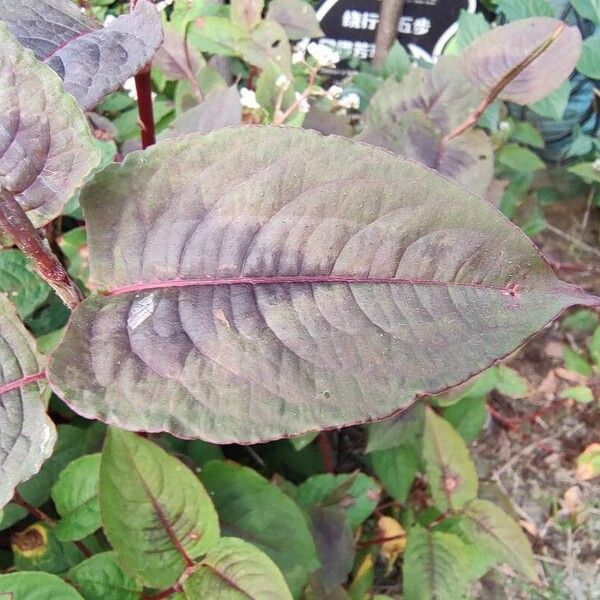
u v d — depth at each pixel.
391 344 0.13
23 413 0.15
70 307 0.15
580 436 0.46
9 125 0.13
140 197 0.14
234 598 0.21
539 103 0.40
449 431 0.30
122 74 0.17
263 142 0.13
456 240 0.13
